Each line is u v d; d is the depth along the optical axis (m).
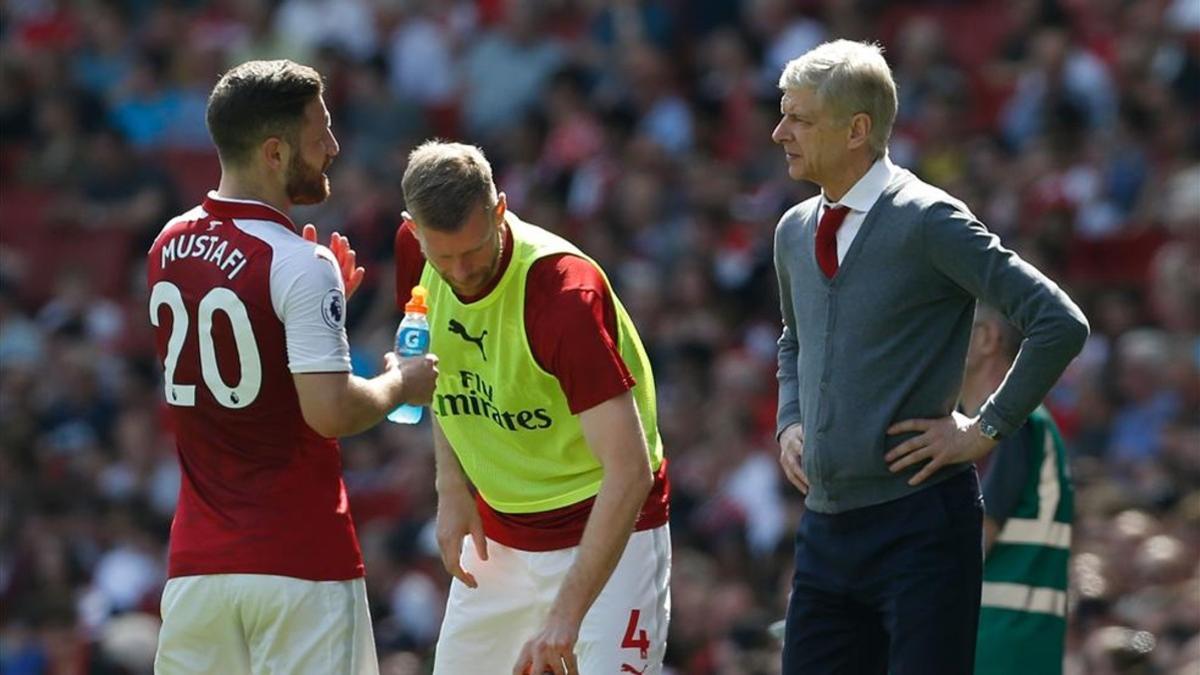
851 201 20.98
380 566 47.84
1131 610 33.22
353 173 63.12
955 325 21.05
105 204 68.62
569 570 21.05
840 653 21.75
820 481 21.38
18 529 54.56
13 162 70.75
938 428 20.80
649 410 22.52
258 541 20.25
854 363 20.97
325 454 20.59
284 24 74.44
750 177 59.69
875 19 68.94
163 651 20.73
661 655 22.83
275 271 19.94
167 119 72.69
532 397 21.70
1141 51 61.19
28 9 78.12
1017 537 25.00
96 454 57.41
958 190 57.00
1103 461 45.81
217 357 20.17
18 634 49.47
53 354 61.94
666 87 66.44
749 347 53.28
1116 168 56.75
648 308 54.81
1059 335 20.12
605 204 59.94
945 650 21.00
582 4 71.62
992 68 63.88
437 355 22.06
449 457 23.12
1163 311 51.56
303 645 20.31
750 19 68.50
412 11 73.62
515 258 21.36
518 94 68.81
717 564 45.47
